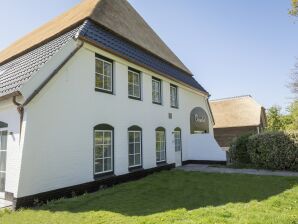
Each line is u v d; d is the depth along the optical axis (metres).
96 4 13.80
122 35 13.59
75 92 9.88
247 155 16.97
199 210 6.83
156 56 16.67
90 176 10.21
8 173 8.37
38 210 7.36
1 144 9.05
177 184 10.93
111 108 11.70
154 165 14.59
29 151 8.04
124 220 6.16
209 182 11.30
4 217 6.78
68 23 12.44
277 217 6.18
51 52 9.63
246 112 32.44
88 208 7.40
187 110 19.39
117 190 9.84
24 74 9.03
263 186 10.20
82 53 10.38
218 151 18.47
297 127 30.23
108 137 11.49
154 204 7.81
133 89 13.58
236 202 7.91
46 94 8.69
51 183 8.64
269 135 15.64
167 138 16.30
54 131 8.88
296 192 8.97
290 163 14.88
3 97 8.43
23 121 8.09
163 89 16.28
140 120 13.72
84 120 10.17
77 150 9.73
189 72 21.70
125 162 12.27
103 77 11.53
